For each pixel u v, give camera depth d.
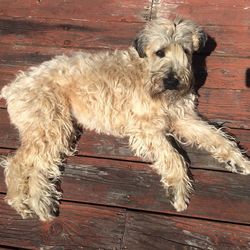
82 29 1.12
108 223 0.83
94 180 0.89
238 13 1.07
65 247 0.82
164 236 0.81
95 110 0.91
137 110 0.89
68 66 0.92
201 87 0.98
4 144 0.96
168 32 0.85
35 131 0.87
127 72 0.90
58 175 0.89
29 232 0.84
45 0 1.18
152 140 0.87
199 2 1.10
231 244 0.78
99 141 0.93
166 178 0.84
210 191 0.85
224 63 1.00
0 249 0.83
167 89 0.86
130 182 0.88
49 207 0.85
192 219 0.82
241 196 0.83
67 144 0.91
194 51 0.96
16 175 0.86
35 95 0.89
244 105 0.94
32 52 1.09
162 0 1.12
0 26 1.15
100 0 1.15
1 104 1.01
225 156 0.86
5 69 1.08
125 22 1.11
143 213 0.84
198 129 0.89
